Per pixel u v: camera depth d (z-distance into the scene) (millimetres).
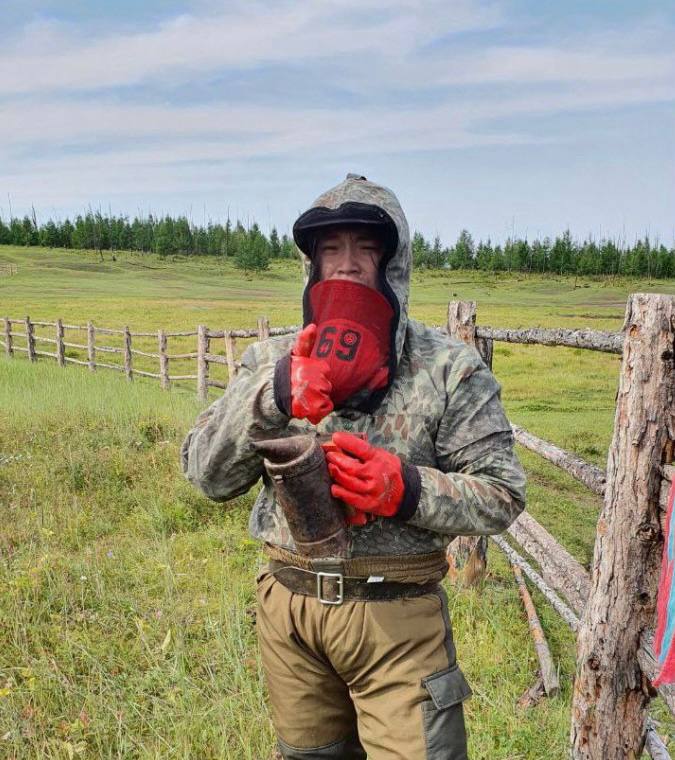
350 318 1747
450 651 1835
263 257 117500
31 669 3221
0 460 6977
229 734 2936
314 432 1791
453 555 4746
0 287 67438
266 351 1914
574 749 2430
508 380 15938
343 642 1764
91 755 2857
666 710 3143
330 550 1655
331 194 1823
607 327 34750
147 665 3482
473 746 2834
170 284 86312
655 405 2148
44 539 5000
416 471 1660
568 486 7289
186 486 6129
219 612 3928
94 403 9695
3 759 2779
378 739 1740
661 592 1896
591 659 2328
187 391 13430
